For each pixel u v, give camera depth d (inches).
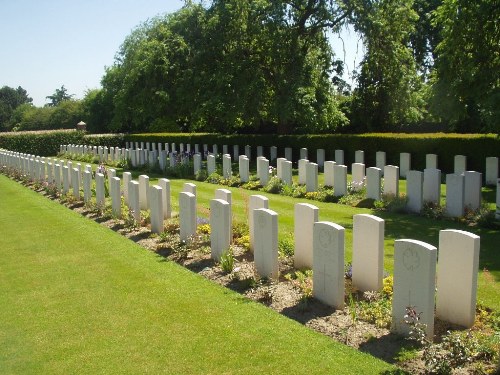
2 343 246.2
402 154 828.0
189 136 1424.7
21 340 248.7
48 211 587.2
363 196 606.5
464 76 672.4
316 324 254.1
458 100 705.6
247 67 1091.9
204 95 1123.3
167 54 1196.5
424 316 228.5
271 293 289.4
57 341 246.1
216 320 261.7
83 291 313.0
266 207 358.0
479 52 653.9
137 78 1222.3
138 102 1267.2
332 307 272.1
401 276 235.3
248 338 240.5
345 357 219.5
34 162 847.1
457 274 246.7
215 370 213.6
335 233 264.8
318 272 279.1
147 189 518.3
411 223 490.6
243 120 1169.4
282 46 1058.7
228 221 345.1
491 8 617.3
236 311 272.5
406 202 543.2
